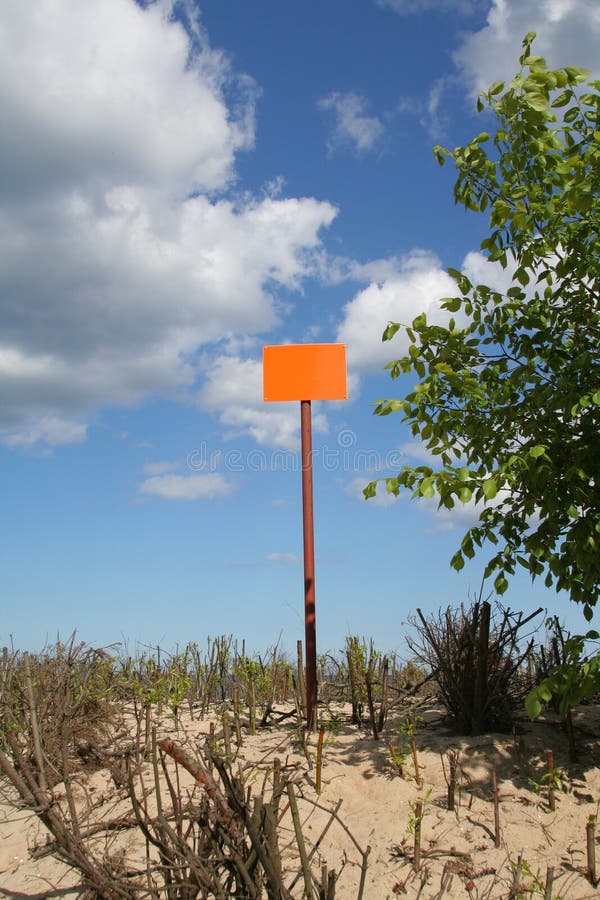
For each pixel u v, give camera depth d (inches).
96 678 245.4
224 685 290.4
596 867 139.6
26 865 162.2
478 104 180.1
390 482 162.9
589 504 172.4
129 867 136.5
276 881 103.5
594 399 153.9
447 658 212.8
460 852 147.9
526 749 189.2
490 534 185.0
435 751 193.9
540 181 179.2
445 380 181.6
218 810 108.8
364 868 111.1
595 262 173.8
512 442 186.1
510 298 189.8
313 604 231.8
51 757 193.6
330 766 191.9
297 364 245.3
